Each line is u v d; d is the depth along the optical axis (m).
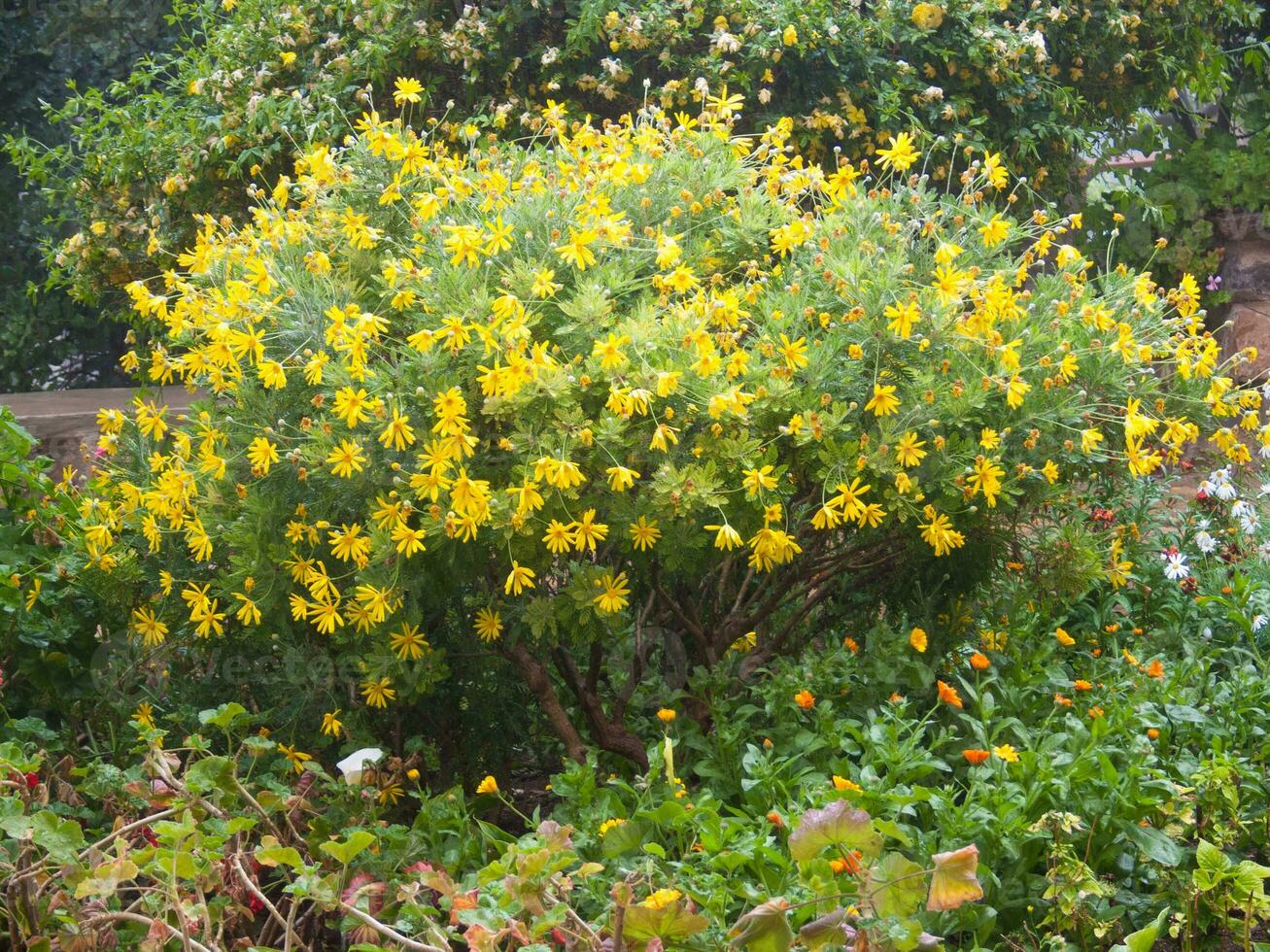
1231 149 7.52
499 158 3.56
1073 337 3.19
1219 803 2.91
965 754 2.84
